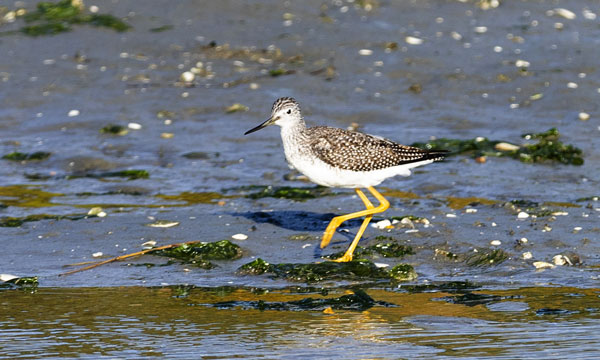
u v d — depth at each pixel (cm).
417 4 2520
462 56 2208
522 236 1266
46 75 2089
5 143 1808
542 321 971
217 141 1819
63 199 1510
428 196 1506
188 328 959
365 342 912
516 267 1163
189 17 2380
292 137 1222
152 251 1228
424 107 1975
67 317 996
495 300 1046
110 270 1169
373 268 1151
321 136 1209
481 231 1291
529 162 1669
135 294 1080
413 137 1809
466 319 980
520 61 2173
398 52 2222
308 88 2039
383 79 2095
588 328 946
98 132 1853
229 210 1435
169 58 2184
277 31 2314
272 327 961
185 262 1195
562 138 1795
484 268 1167
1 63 2136
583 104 1966
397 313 1005
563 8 2530
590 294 1062
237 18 2381
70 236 1300
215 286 1112
